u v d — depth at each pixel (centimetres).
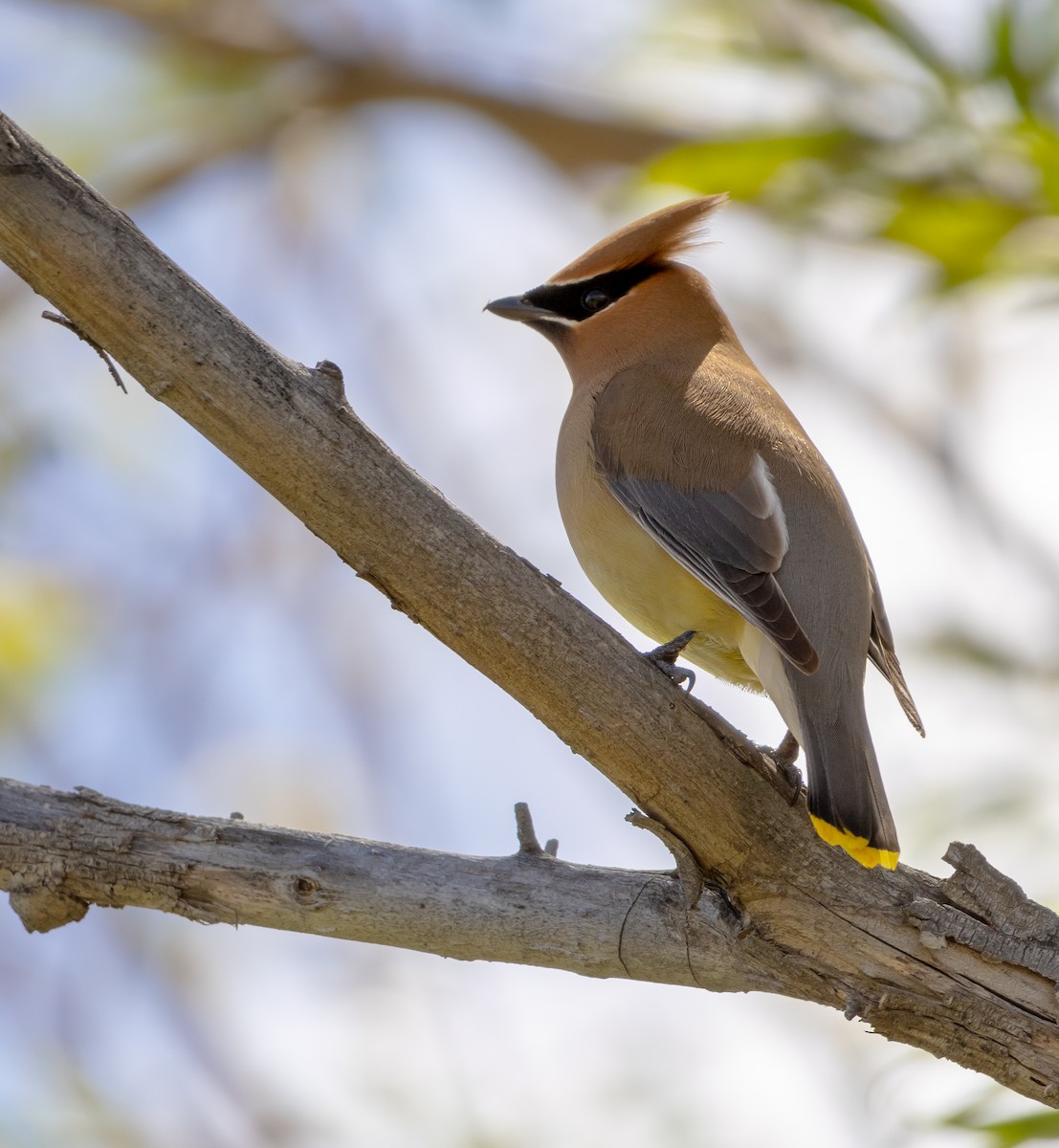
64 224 755
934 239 1085
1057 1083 813
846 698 956
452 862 847
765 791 835
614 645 824
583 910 841
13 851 815
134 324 767
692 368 1106
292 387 781
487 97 1617
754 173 1128
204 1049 1412
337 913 829
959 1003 819
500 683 836
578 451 1095
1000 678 1306
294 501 799
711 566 1005
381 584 816
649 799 838
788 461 1042
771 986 841
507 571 812
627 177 1545
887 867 830
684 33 1212
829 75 1130
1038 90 1055
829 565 1007
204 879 822
